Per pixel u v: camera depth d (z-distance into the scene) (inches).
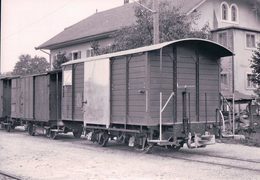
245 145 703.1
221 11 1359.5
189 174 425.4
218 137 614.2
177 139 578.6
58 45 1667.1
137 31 989.8
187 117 589.0
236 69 1258.0
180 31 971.3
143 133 581.6
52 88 855.7
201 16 1304.1
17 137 893.8
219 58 637.3
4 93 1117.1
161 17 989.2
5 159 546.9
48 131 871.7
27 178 412.5
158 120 565.9
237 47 1258.0
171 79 582.2
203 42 598.2
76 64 752.3
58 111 847.1
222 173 429.4
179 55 591.2
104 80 655.8
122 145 713.6
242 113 1173.1
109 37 1382.9
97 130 696.4
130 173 434.0
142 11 1007.0
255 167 468.1
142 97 570.6
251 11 1456.7
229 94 1120.2
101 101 663.1
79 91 739.4
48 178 412.5
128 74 604.7
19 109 1005.8
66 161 524.7
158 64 572.7
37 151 630.5
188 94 594.9
